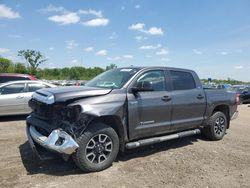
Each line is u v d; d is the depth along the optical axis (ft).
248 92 73.26
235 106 27.32
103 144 17.30
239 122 37.58
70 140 15.72
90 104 16.71
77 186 15.03
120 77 19.76
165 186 15.44
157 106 19.92
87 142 16.51
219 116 25.59
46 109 17.46
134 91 18.80
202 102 23.62
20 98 33.71
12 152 20.39
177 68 22.65
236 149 23.04
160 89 20.75
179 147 23.02
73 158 16.44
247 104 73.97
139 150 21.80
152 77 20.49
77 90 17.25
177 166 18.57
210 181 16.33
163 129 20.68
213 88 26.03
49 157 17.16
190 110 22.58
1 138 24.48
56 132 16.11
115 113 17.40
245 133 29.71
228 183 16.15
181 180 16.33
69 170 17.21
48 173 16.70
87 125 16.56
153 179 16.31
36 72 190.90
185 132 22.70
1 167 17.48
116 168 17.83
